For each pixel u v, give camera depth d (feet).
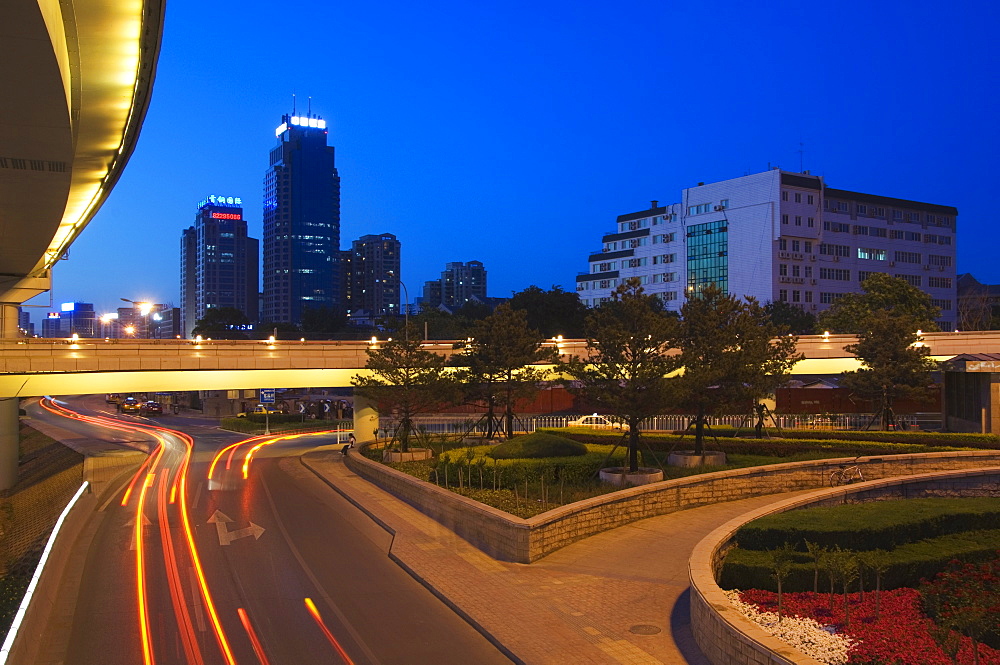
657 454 111.96
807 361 171.32
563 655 44.16
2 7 48.14
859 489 74.79
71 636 49.42
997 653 39.42
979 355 128.88
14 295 181.57
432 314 327.67
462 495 79.61
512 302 312.09
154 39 67.41
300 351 144.05
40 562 58.59
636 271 411.54
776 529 57.31
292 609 54.08
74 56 70.03
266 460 138.31
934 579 54.95
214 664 44.68
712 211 368.07
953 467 93.04
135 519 85.35
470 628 49.98
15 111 68.13
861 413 176.24
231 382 138.51
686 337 106.22
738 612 41.75
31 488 150.41
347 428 202.49
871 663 37.40
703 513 79.25
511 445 98.73
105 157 102.58
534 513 69.67
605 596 54.34
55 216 114.62
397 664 44.37
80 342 123.65
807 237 345.51
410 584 59.77
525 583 57.72
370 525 81.10
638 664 42.80
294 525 81.25
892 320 132.26
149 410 274.98
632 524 75.15
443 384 120.37
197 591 58.49
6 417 159.94
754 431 126.82
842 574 46.70
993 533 62.75
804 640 42.34
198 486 108.47
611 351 92.58
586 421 161.27
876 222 374.63
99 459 144.36
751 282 347.97
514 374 131.13
